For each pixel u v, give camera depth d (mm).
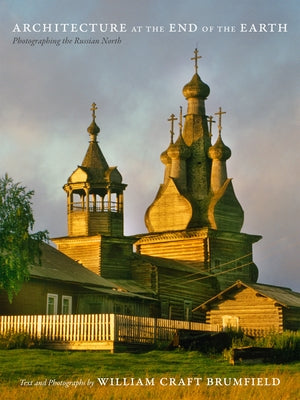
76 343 51281
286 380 38688
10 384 37969
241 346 50531
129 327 52281
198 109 100500
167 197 95625
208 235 91688
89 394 34844
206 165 97688
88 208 84625
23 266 51406
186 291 86688
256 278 96188
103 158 86062
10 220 51500
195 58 101938
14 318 52969
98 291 66625
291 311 70000
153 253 95250
